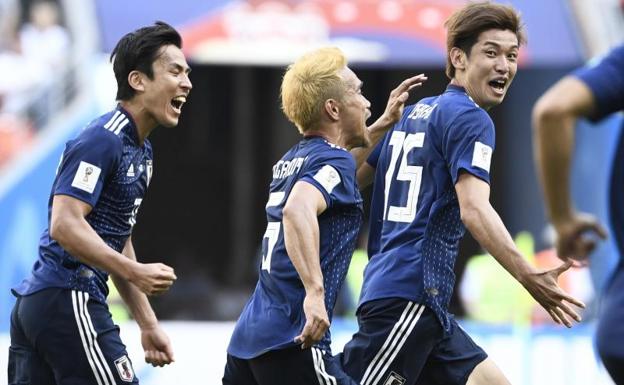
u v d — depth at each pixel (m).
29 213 39.03
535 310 39.38
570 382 32.50
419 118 16.70
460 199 15.46
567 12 41.44
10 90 39.53
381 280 16.44
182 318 50.09
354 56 40.38
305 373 14.65
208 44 40.19
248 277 57.91
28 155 39.22
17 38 39.66
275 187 15.55
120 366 16.30
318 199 14.63
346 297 39.75
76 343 16.16
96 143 16.03
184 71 16.91
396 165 16.84
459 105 16.06
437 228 16.28
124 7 40.16
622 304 12.48
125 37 16.73
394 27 40.56
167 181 58.97
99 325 16.33
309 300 14.15
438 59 40.38
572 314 14.32
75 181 15.81
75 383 16.19
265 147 58.53
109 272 15.56
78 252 15.56
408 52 40.44
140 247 58.81
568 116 11.54
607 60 11.62
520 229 51.84
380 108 56.25
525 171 51.56
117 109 16.67
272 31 40.38
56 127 39.50
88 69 39.78
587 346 32.69
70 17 39.91
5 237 38.84
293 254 14.33
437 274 16.23
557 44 41.22
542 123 11.63
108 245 16.55
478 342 32.72
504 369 32.50
